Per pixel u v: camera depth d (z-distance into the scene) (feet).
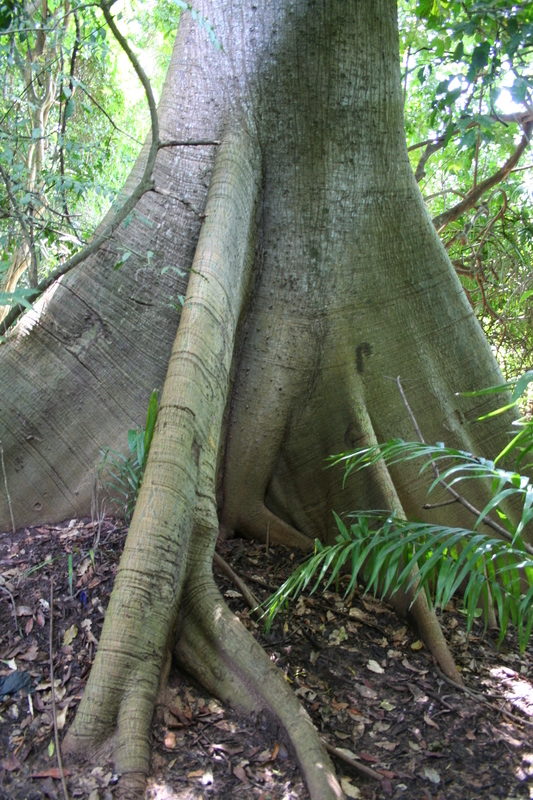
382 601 12.44
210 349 10.50
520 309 23.85
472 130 16.12
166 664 9.25
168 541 9.13
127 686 8.54
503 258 23.71
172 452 9.52
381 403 13.78
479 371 14.46
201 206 12.92
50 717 8.89
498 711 10.07
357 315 13.46
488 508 7.48
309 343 13.30
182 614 9.74
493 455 14.44
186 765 8.26
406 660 11.11
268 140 13.10
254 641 9.46
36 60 17.34
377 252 13.50
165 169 13.25
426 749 9.12
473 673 11.27
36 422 12.94
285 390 13.25
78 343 13.03
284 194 13.20
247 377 13.30
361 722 9.64
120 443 12.78
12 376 13.00
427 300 13.97
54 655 9.81
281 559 13.34
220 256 11.50
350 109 13.03
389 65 13.38
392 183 13.52
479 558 8.05
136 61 9.42
